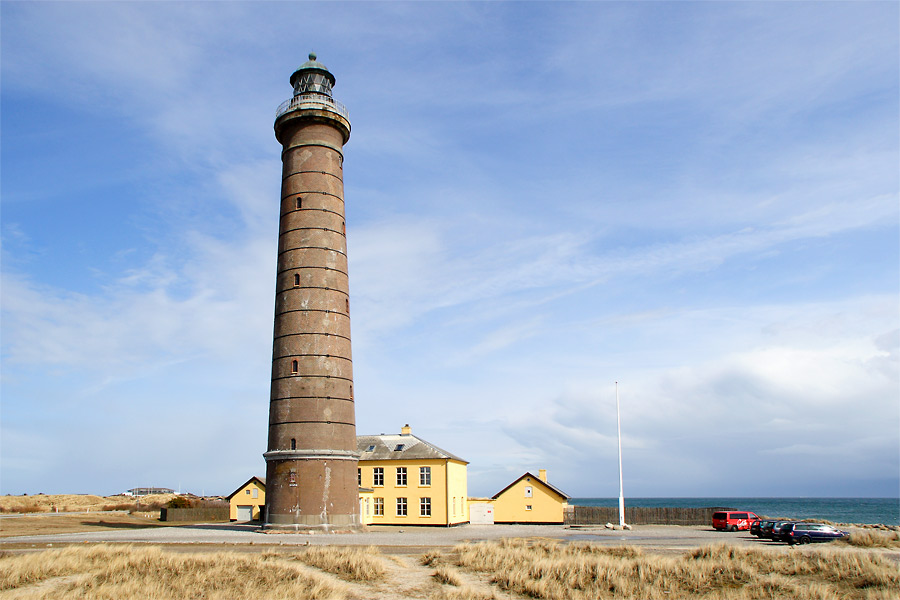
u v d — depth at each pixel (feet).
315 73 176.76
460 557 106.83
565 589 87.04
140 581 82.69
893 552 117.60
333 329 161.99
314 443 153.79
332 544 127.75
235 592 78.28
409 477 211.00
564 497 218.59
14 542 134.21
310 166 169.68
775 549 107.55
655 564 96.58
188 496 424.05
